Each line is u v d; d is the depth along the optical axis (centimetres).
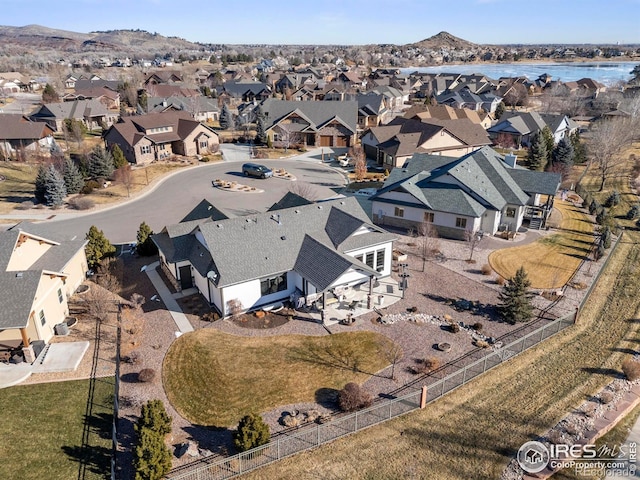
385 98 11712
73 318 2992
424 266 3838
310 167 7031
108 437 2138
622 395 2508
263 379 2502
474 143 7312
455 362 2677
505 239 4431
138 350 2727
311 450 2091
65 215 5034
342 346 2781
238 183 6181
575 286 3566
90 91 11494
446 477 1992
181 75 16325
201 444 2100
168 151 7406
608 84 17188
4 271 2698
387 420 2266
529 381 2581
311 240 3331
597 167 7188
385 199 4691
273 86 15000
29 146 7175
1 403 2298
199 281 3306
